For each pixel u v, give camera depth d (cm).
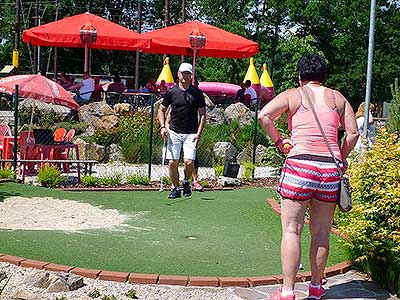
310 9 4909
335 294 541
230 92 2741
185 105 960
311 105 484
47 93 1308
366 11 4950
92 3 5331
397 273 555
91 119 1736
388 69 4875
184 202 968
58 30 1944
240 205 950
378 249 575
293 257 478
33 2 4722
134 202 955
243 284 548
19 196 938
